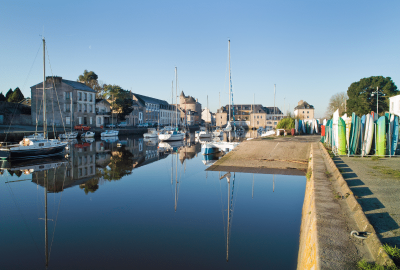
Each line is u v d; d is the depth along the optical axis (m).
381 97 56.53
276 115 116.81
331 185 8.53
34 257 7.53
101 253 7.70
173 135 48.12
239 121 118.19
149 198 13.02
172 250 7.82
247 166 19.72
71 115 52.88
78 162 24.00
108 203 12.30
